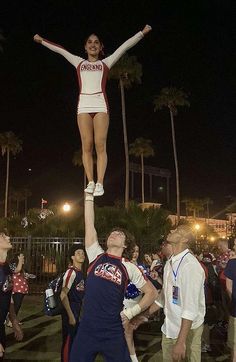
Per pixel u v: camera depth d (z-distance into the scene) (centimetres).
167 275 462
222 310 918
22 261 959
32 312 1196
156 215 1867
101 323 372
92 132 446
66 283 551
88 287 385
